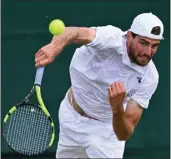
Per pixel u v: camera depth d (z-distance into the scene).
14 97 24.67
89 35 17.09
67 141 19.52
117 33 17.45
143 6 25.12
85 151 19.62
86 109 18.91
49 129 18.69
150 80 18.12
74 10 25.06
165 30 25.00
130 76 18.00
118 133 17.55
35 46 24.78
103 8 25.12
